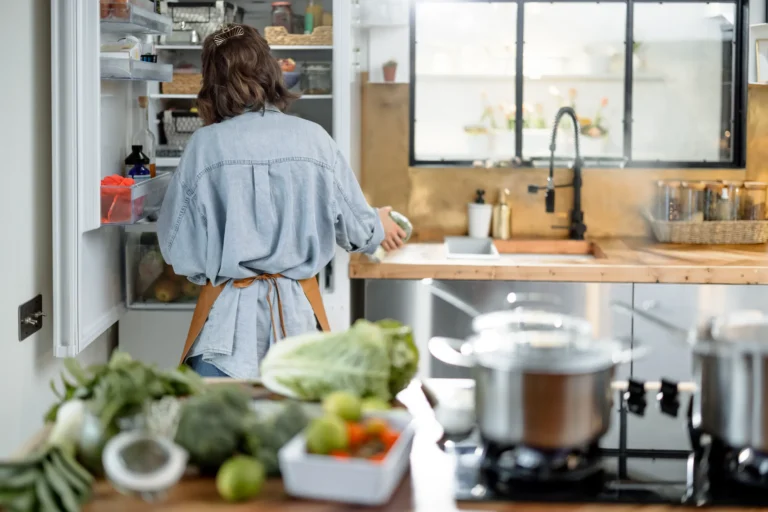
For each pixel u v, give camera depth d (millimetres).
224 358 2529
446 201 4180
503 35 4191
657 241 4020
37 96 2535
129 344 3350
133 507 1239
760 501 1277
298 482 1264
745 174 4137
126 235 3098
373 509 1242
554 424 1314
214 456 1324
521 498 1281
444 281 3379
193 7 3717
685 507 1268
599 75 4164
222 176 2537
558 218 4148
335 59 3305
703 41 4160
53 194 2469
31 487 1220
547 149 4242
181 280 3178
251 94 2578
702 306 3316
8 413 2348
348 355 1567
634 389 1748
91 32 2471
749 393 1313
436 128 4242
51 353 2686
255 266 2559
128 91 3143
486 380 1350
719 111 4184
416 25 4195
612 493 1299
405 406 1653
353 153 3764
